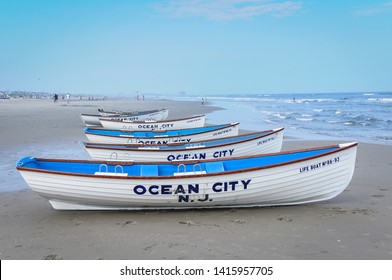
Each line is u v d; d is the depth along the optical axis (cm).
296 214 608
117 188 605
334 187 648
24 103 5162
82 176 596
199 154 894
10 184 809
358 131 1848
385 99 7338
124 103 5697
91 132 1230
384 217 579
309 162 618
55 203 628
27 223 574
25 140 1455
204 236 512
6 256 455
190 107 4406
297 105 5209
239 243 488
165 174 686
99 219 593
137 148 900
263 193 627
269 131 967
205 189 609
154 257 450
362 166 983
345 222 560
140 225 562
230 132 1235
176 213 623
